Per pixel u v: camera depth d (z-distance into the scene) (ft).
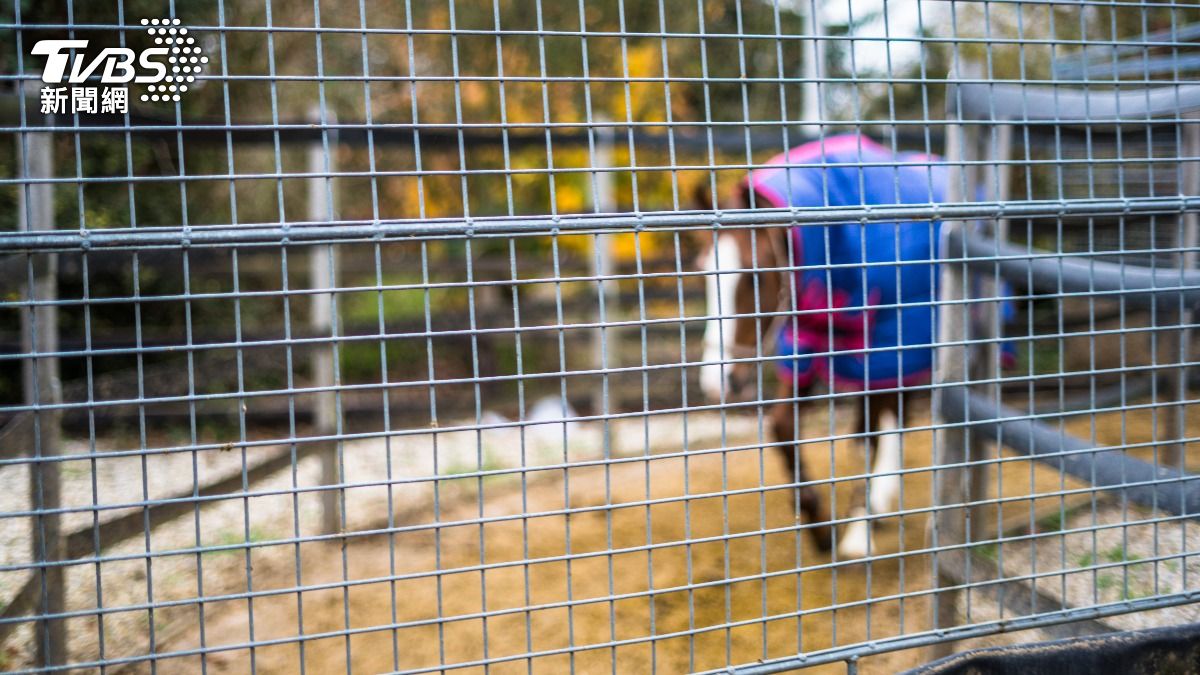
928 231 11.15
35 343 4.76
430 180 26.91
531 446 19.08
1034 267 8.57
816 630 9.71
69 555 8.25
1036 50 26.48
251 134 12.46
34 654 8.20
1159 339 11.98
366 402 20.68
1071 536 11.03
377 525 13.94
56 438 7.97
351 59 27.04
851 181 10.79
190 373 4.81
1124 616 8.63
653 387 22.41
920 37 5.95
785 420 11.96
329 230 4.97
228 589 11.25
